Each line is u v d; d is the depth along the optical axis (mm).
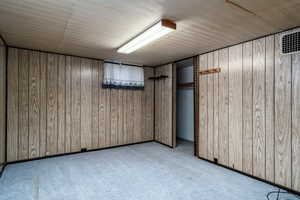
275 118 2498
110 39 2834
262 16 2029
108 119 4418
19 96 3307
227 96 3135
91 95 4160
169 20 2152
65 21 2191
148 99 5156
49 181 2609
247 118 2828
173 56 3902
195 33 2541
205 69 3566
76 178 2717
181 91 5652
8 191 2316
